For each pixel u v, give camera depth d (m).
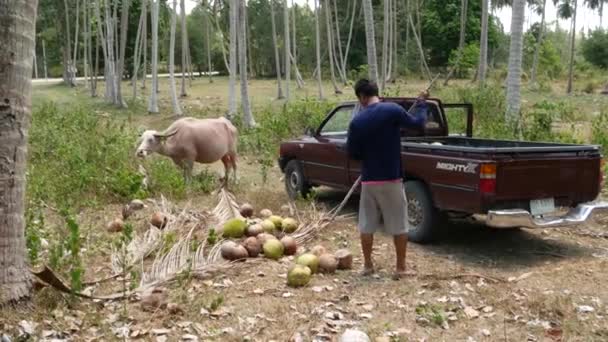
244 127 19.42
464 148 7.18
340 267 6.84
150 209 9.49
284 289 6.17
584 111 23.44
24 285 5.28
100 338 4.98
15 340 4.80
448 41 45.12
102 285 6.17
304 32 47.78
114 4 30.64
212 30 51.81
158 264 6.46
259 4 48.59
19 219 5.24
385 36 27.09
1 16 4.93
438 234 7.83
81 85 41.59
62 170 10.97
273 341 5.02
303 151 10.39
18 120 5.13
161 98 31.55
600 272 6.68
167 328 5.20
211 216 8.46
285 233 8.21
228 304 5.75
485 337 5.15
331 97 31.70
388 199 6.40
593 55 53.25
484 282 6.41
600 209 7.38
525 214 6.92
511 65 13.62
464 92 20.08
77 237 6.14
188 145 10.97
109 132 15.23
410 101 9.22
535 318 5.51
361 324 5.38
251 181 12.47
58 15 41.31
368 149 6.37
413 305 5.80
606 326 5.33
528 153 7.08
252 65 49.16
